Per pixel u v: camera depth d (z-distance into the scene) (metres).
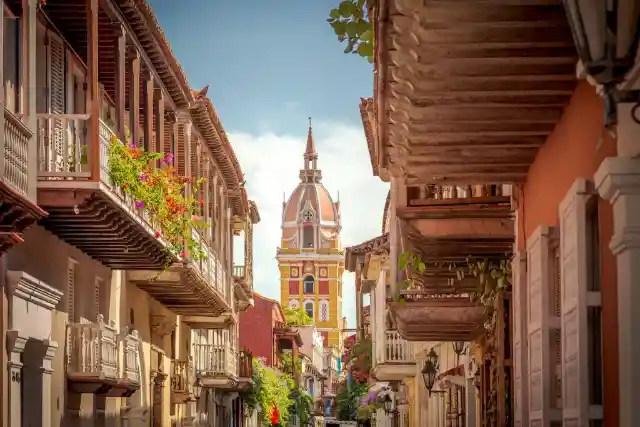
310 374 113.00
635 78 6.24
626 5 6.18
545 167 11.13
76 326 20.09
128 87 22.47
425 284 18.39
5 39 16.30
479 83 9.73
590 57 6.23
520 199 12.90
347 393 82.06
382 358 38.31
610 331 7.97
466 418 26.83
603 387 8.27
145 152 20.30
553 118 10.27
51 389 18.69
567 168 9.84
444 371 32.56
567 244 9.10
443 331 22.06
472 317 20.70
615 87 6.31
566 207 9.11
